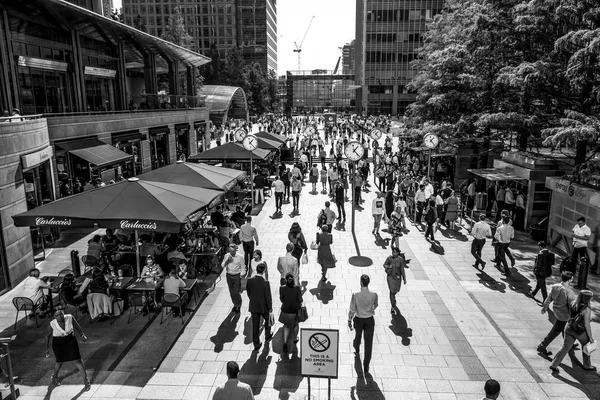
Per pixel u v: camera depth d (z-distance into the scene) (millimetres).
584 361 8727
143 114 30703
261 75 115125
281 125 63656
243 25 158875
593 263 13977
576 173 14875
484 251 16078
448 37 28875
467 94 25500
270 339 9875
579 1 15773
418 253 15836
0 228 12625
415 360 9078
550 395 7980
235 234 15461
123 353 9414
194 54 40750
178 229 10016
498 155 27875
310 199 25344
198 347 9609
